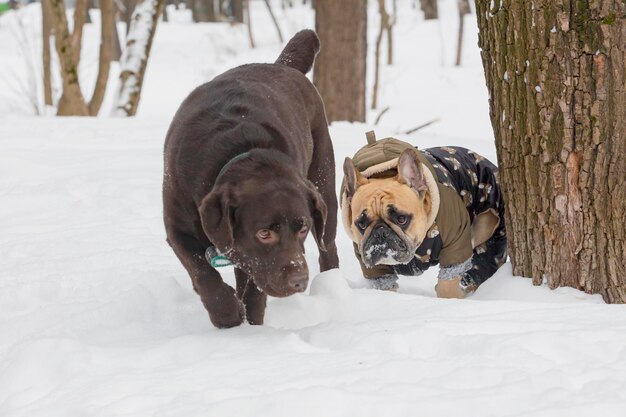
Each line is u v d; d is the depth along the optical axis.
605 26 5.40
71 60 20.47
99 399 3.98
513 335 4.39
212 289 5.30
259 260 4.93
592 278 5.78
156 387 4.07
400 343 4.51
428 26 52.53
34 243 8.05
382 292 5.86
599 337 4.36
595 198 5.65
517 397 3.61
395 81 37.62
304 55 7.09
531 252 6.02
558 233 5.83
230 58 44.50
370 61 43.50
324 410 3.55
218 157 5.24
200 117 5.55
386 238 6.12
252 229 4.87
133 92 20.31
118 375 4.31
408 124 26.61
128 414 3.76
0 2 47.41
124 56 20.39
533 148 5.82
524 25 5.69
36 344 4.66
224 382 4.05
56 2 20.03
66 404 3.97
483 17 6.04
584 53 5.48
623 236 5.62
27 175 11.13
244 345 4.75
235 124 5.44
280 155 5.25
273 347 4.64
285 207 4.86
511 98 5.89
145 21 20.48
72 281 6.78
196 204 5.30
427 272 8.09
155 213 9.36
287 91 6.36
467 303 5.31
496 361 4.07
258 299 5.50
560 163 5.72
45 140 14.11
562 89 5.59
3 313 6.30
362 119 17.38
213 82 6.02
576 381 3.82
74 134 14.75
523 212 6.02
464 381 3.86
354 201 6.41
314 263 7.57
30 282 6.71
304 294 5.69
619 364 3.99
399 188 6.27
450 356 4.29
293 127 6.02
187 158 5.34
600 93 5.50
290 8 65.12
